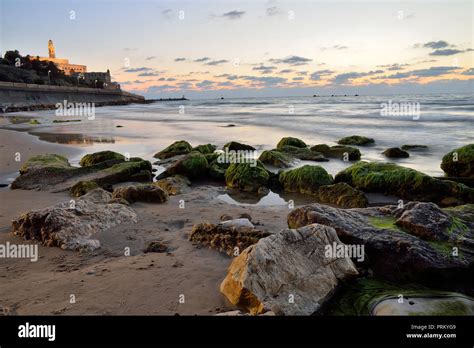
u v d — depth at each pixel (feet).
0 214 29.45
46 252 21.57
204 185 43.60
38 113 203.10
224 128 106.83
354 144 71.87
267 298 15.01
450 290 17.57
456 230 20.16
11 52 388.37
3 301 16.08
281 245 16.96
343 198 34.63
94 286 17.39
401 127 93.35
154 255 21.04
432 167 50.70
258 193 39.29
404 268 18.29
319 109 179.63
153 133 96.68
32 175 40.81
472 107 144.36
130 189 33.14
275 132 94.73
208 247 21.94
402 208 22.70
